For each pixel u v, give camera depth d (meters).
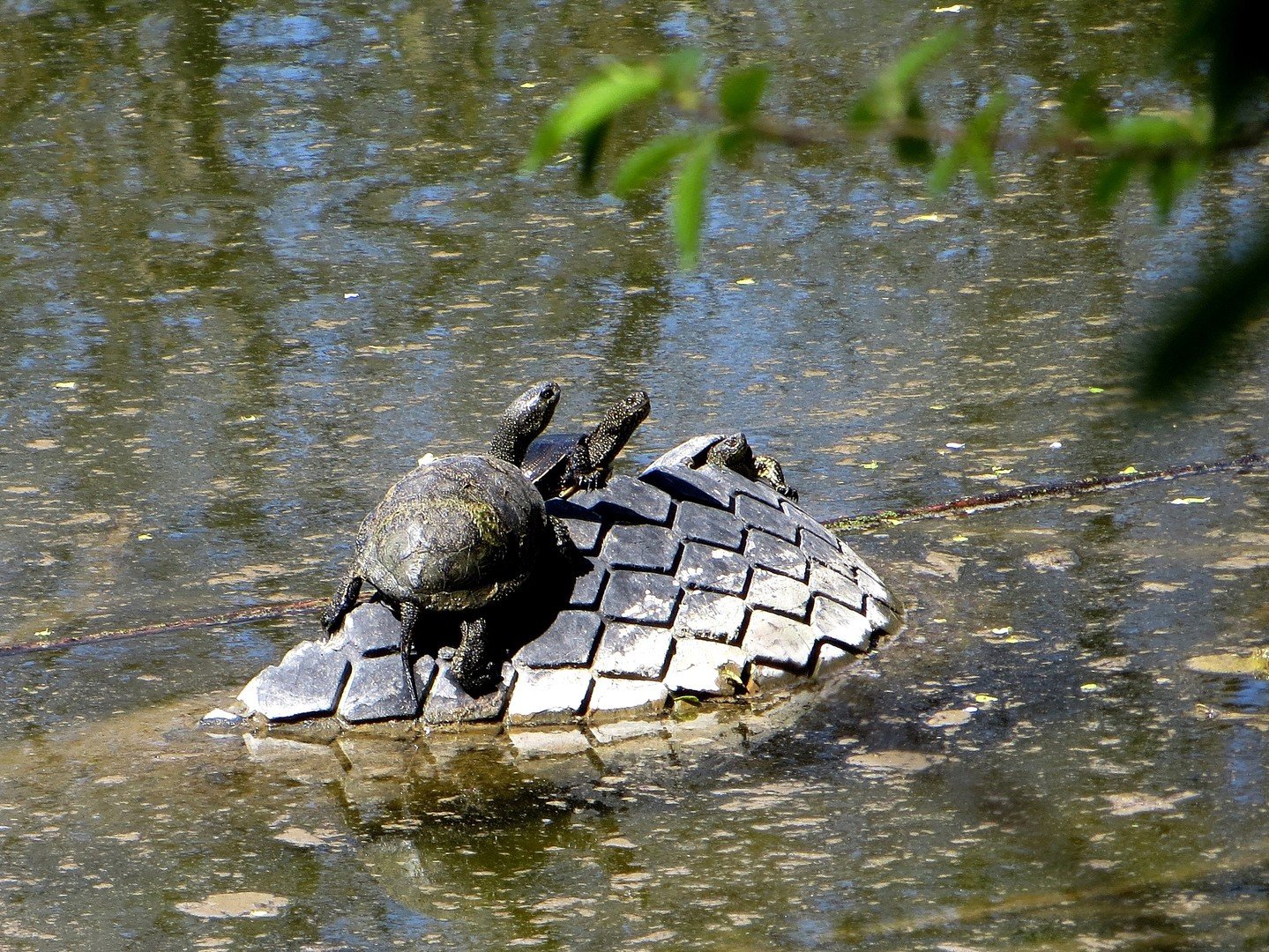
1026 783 7.94
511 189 23.75
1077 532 11.77
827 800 7.93
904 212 22.02
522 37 31.69
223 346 18.11
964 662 9.62
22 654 10.52
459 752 8.78
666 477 10.73
